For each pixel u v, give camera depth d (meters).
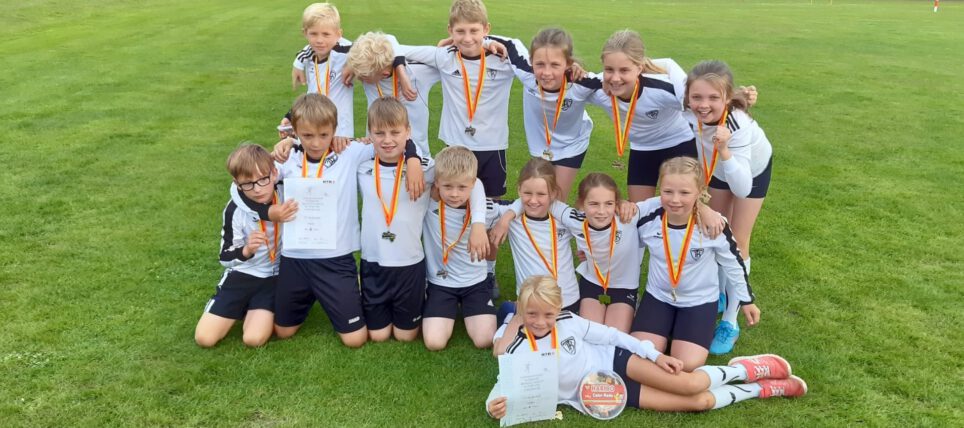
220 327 3.93
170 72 12.58
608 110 4.70
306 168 4.00
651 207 3.99
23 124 8.70
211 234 5.47
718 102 3.83
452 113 5.11
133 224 5.62
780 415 3.39
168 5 26.34
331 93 5.55
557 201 4.17
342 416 3.33
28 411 3.28
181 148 7.86
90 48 15.00
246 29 19.28
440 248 4.14
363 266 4.11
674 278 3.84
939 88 12.07
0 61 13.08
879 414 3.40
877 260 5.18
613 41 4.29
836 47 17.38
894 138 8.80
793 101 10.98
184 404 3.38
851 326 4.25
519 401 3.26
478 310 4.13
